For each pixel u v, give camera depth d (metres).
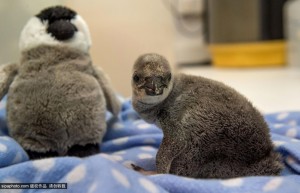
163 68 0.56
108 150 0.82
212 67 2.13
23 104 0.69
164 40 1.58
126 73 1.44
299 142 0.69
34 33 0.75
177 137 0.57
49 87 0.69
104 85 0.82
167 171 0.56
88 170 0.48
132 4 1.46
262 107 1.17
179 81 0.61
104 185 0.43
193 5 2.24
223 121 0.56
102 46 1.40
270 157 0.58
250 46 1.96
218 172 0.57
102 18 1.38
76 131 0.70
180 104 0.58
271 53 1.99
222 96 0.58
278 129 0.82
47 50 0.74
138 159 0.69
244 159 0.57
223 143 0.56
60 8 0.80
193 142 0.56
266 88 1.45
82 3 1.32
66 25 0.76
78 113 0.70
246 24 1.95
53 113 0.68
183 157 0.56
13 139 0.69
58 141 0.70
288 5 1.79
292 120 0.90
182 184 0.49
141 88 0.56
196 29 2.28
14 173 0.54
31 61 0.73
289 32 1.77
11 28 1.00
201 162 0.57
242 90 1.42
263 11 1.91
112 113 0.85
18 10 1.00
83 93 0.71
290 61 1.82
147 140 0.83
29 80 0.71
